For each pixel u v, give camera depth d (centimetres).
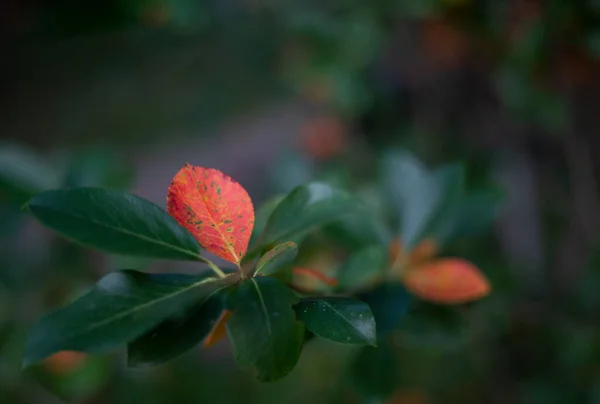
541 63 66
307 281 38
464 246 82
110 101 157
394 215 50
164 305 32
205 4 77
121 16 63
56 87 155
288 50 92
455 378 100
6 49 149
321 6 87
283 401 107
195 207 33
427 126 102
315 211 37
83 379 62
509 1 70
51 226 32
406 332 48
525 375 91
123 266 62
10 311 66
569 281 90
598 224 88
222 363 116
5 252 67
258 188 100
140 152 154
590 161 93
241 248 33
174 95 151
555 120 71
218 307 33
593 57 66
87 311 31
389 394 47
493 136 99
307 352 111
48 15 62
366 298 42
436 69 99
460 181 49
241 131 153
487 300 76
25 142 154
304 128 112
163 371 102
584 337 78
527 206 94
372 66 101
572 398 85
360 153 105
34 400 75
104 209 33
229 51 109
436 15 76
